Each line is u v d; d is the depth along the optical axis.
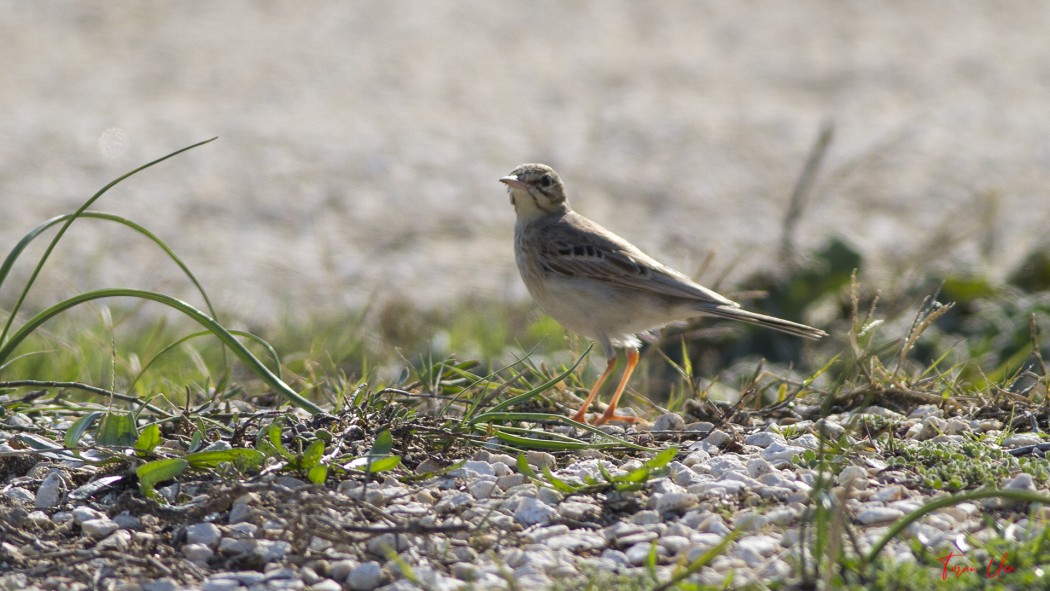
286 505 6.49
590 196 24.08
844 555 5.60
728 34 41.09
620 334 9.71
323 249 20.67
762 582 5.47
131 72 34.06
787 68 36.59
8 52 35.44
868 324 9.18
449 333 14.70
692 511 6.43
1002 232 21.06
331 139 28.19
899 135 29.17
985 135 29.44
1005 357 13.09
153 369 11.42
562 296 9.74
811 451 7.18
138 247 20.20
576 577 5.72
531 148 28.02
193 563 6.08
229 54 36.28
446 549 6.07
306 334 14.06
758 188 24.75
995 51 38.53
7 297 16.30
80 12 40.56
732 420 8.44
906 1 46.12
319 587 5.74
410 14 42.66
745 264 18.48
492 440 7.75
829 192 24.78
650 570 5.48
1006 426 7.91
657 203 23.78
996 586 5.25
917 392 8.55
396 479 7.00
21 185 23.55
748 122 30.53
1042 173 25.88
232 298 17.16
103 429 7.43
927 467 7.00
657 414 9.20
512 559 5.95
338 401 8.48
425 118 30.52
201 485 6.93
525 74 35.44
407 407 8.61
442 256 20.50
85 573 5.97
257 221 22.23
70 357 11.77
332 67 35.44
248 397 9.45
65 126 28.33
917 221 22.38
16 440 7.54
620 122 30.33
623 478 6.72
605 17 43.28
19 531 6.38
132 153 26.42
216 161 26.06
